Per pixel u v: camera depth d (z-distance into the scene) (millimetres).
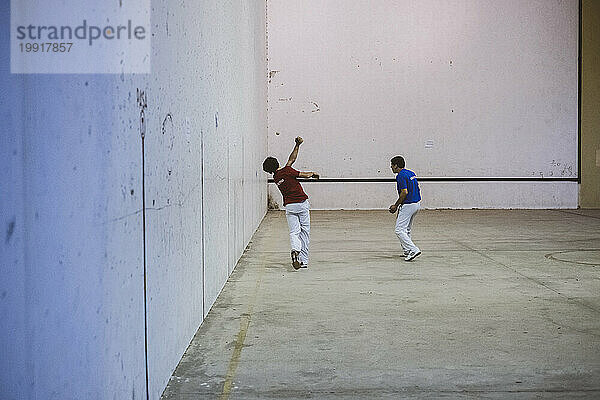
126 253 2715
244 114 8672
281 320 5121
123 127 2658
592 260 8172
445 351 4285
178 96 3832
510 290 6316
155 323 3268
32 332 1938
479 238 10391
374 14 15734
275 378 3736
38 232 1972
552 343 4469
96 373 2361
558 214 14578
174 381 3662
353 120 15867
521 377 3762
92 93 2324
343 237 10602
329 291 6281
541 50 15789
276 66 15805
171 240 3674
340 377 3764
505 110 15859
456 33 15797
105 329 2449
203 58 4852
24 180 1897
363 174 15938
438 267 7688
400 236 8125
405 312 5406
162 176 3412
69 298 2143
